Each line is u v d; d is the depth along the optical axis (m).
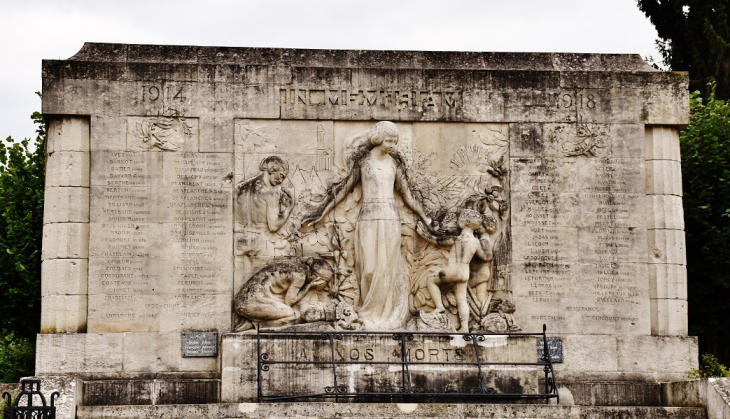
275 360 18.75
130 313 19.50
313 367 18.69
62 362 19.22
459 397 18.98
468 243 19.92
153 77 20.12
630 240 20.56
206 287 19.69
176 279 19.67
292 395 18.48
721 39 32.62
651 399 19.88
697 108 27.91
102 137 19.89
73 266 19.56
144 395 18.89
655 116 20.94
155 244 19.72
